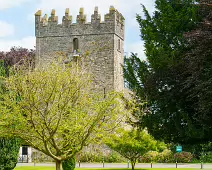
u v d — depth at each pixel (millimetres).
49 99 16141
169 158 42188
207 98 16703
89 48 44469
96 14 44562
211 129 18906
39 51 45781
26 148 41344
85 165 36656
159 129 21344
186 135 19781
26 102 16172
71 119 16703
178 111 20125
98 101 17438
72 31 45031
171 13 21344
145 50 21688
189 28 20750
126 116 17859
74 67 18938
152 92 20469
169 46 20844
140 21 22781
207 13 18750
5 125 16266
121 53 46281
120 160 41500
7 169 21266
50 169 30625
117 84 44562
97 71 44000
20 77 17188
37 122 16172
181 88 19297
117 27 45000
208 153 42281
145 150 30297
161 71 20062
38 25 46000
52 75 16703
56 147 16906
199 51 16828
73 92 16750
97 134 16266
